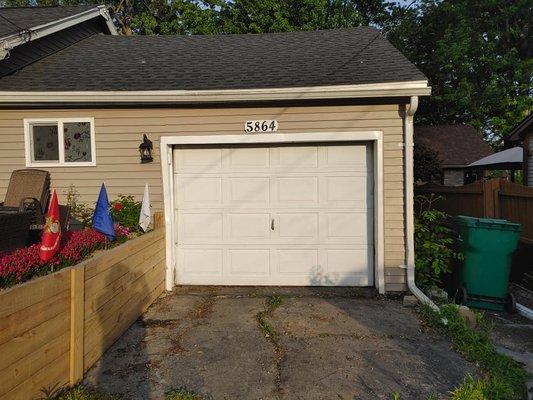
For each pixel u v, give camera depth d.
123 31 21.23
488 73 21.12
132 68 6.80
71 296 3.15
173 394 3.07
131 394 3.08
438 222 6.57
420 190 10.35
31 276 3.17
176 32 20.19
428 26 22.28
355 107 5.72
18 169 5.93
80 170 5.96
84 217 5.77
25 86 5.84
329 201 5.97
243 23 18.81
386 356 3.73
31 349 2.64
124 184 5.96
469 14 21.52
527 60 19.81
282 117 5.80
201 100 5.67
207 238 6.10
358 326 4.46
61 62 7.20
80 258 3.88
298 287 6.00
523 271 6.41
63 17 8.05
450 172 17.77
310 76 5.96
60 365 2.99
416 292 5.42
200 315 4.82
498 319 4.98
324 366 3.54
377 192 5.73
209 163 6.06
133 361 3.62
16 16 8.27
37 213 4.75
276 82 5.76
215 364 3.57
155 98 5.66
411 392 3.13
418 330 4.35
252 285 6.09
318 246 6.01
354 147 5.92
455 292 5.73
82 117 5.92
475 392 3.06
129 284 4.40
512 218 6.69
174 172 6.07
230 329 4.37
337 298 5.49
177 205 6.10
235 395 3.08
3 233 3.58
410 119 5.60
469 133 19.70
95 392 3.10
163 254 5.80
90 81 6.09
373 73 5.83
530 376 3.45
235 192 6.06
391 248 5.73
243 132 5.85
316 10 18.50
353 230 5.97
